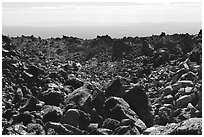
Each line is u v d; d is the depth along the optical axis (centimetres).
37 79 1977
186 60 2167
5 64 2011
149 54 2525
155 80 2091
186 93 1791
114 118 1592
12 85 1867
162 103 1786
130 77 2188
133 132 1470
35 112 1586
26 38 2909
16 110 1653
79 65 2509
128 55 2583
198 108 1641
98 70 2430
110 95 1783
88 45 2886
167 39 2628
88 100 1677
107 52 2750
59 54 2747
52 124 1491
